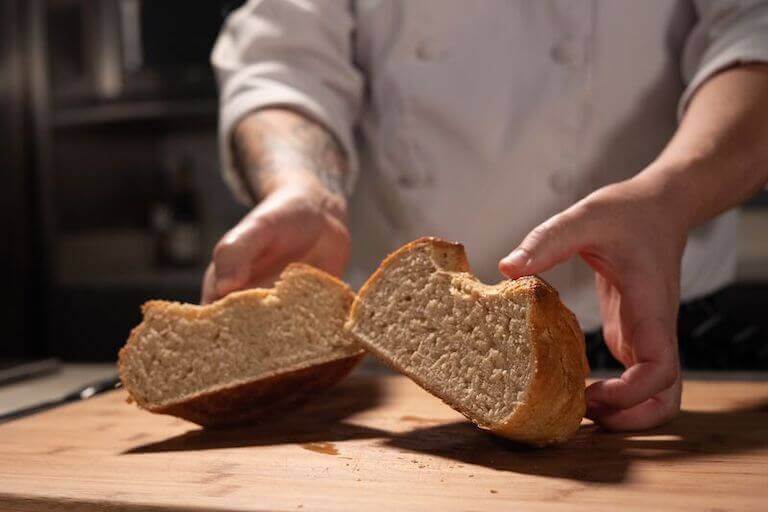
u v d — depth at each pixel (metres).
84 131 2.32
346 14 1.30
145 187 2.56
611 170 1.21
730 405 0.96
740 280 1.79
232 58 1.30
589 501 0.69
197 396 0.89
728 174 0.91
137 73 2.14
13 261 2.18
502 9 1.22
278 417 0.96
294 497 0.71
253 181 1.15
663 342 0.84
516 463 0.79
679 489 0.71
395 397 1.04
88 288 2.15
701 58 1.12
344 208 1.14
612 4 1.17
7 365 1.23
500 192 1.24
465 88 1.23
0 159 2.17
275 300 0.91
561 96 1.20
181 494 0.72
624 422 0.86
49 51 2.19
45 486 0.75
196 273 2.27
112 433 0.91
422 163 1.25
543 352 0.79
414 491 0.72
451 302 0.84
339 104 1.28
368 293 0.89
